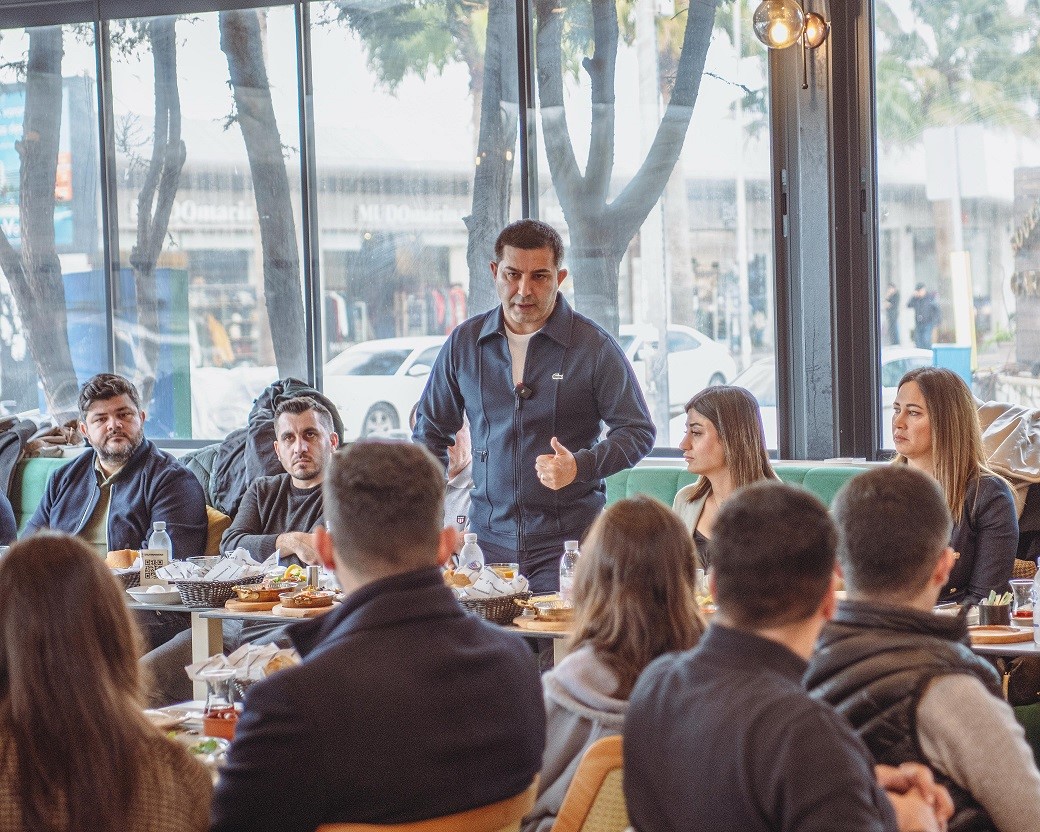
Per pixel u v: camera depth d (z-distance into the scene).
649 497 2.26
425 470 1.82
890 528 1.82
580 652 2.19
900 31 5.26
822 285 5.36
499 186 6.06
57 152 6.66
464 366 4.23
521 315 4.04
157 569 4.11
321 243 6.34
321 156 6.30
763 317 5.59
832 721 1.43
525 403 4.11
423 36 6.11
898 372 5.38
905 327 5.36
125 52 6.50
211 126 6.43
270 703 1.70
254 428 5.65
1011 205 5.16
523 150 5.93
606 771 1.91
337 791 1.70
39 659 1.60
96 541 5.02
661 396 5.80
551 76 5.89
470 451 5.11
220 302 6.50
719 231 5.64
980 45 5.15
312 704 1.69
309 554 4.36
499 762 1.80
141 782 1.63
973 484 3.69
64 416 6.74
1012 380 5.21
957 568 3.67
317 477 4.80
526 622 3.48
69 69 6.61
